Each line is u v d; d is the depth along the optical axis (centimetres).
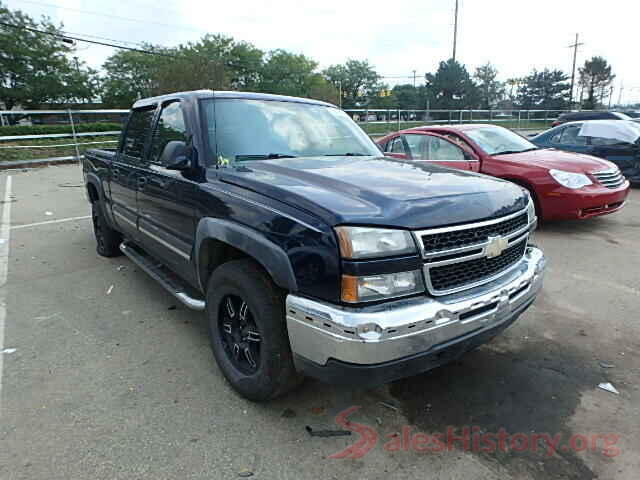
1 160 1436
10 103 3897
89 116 3112
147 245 390
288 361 238
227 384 284
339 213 202
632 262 507
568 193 598
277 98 366
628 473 215
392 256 201
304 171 271
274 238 221
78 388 278
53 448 227
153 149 370
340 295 198
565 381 290
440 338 209
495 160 654
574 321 371
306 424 248
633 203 820
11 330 352
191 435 238
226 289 261
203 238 272
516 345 335
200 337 345
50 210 796
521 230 263
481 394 276
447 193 234
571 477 213
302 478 211
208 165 292
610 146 892
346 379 206
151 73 4150
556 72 7244
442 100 5934
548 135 978
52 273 481
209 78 3572
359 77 8456
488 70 7444
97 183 493
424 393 277
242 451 227
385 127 2422
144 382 285
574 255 533
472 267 230
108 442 232
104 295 423
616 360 315
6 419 248
